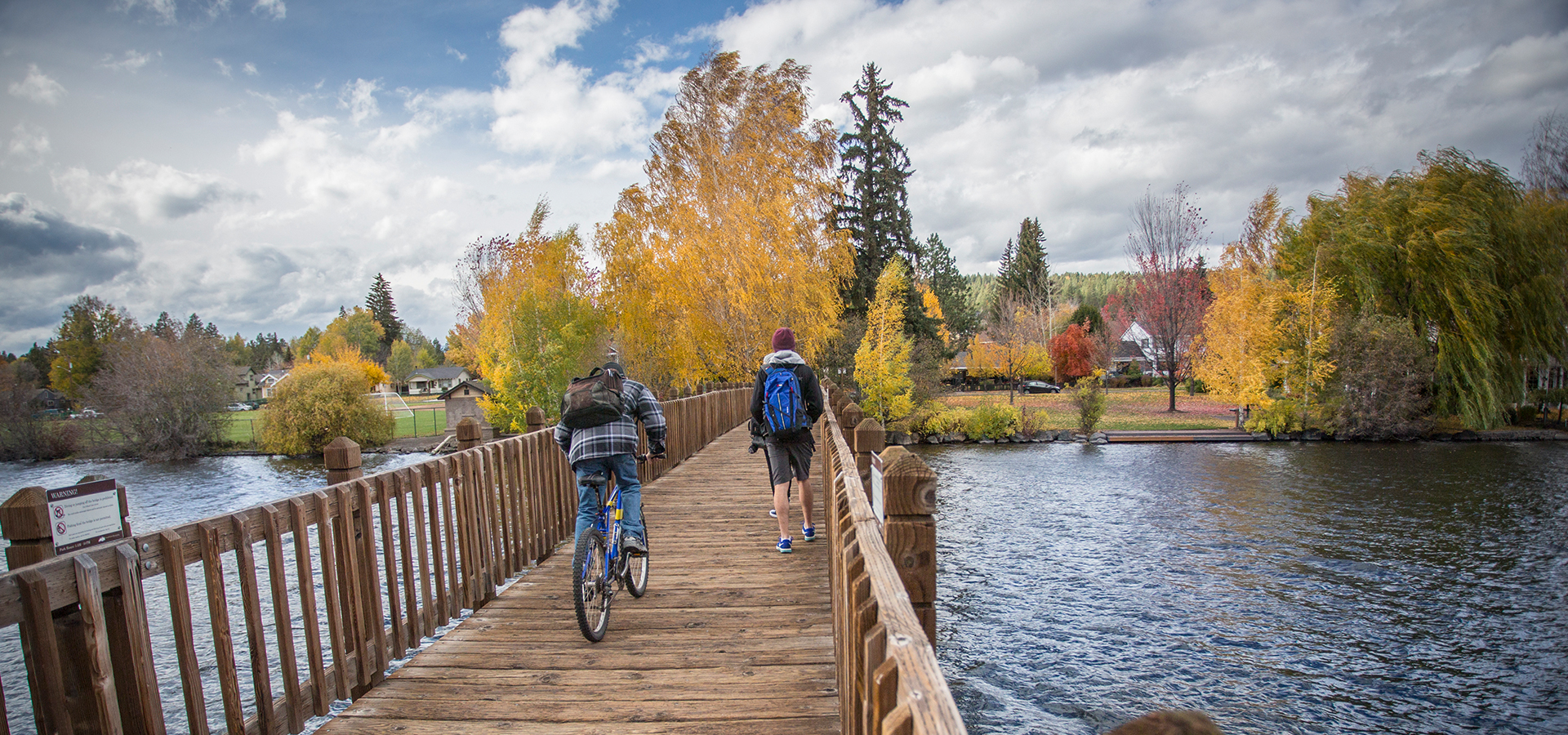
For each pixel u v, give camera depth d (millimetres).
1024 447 35219
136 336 44844
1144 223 46469
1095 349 58875
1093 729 9711
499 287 37531
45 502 2463
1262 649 12078
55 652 2219
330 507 3418
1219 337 38000
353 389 41062
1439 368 33625
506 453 5477
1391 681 10945
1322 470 27078
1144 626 13125
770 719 3242
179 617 2672
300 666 10195
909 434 37781
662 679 3680
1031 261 71188
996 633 12922
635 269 27312
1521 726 9703
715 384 24156
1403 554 16969
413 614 4117
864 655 1661
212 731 9008
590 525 4223
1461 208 33500
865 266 39844
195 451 41312
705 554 6102
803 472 6086
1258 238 39781
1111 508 22031
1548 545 17359
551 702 3447
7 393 43031
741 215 23875
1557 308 32469
